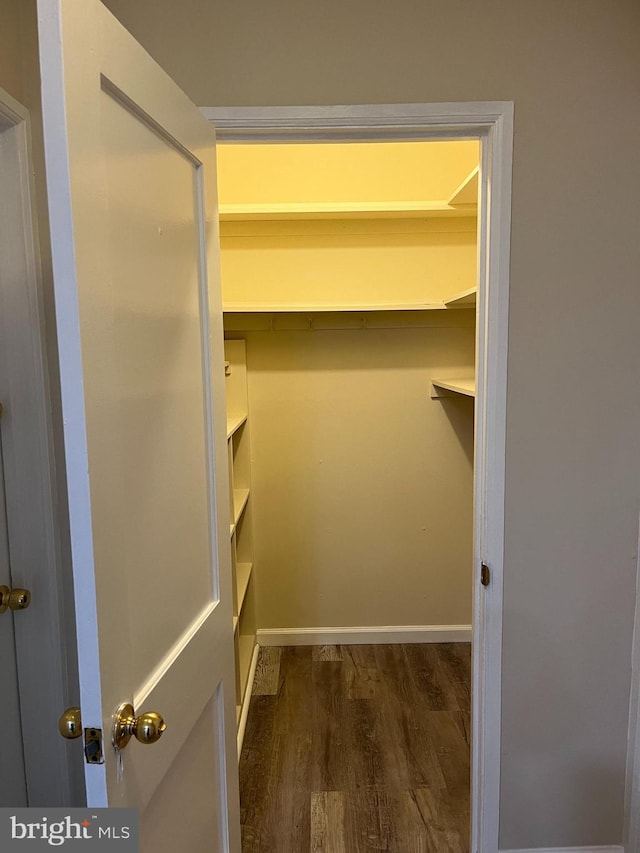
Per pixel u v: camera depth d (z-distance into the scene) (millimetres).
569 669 1550
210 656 1245
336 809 1870
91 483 771
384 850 1712
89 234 768
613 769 1588
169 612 1054
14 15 1279
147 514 965
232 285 2684
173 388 1075
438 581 2918
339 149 2594
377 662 2779
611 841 1610
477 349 1506
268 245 2658
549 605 1528
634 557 1518
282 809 1874
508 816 1594
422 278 2670
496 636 1531
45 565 1383
